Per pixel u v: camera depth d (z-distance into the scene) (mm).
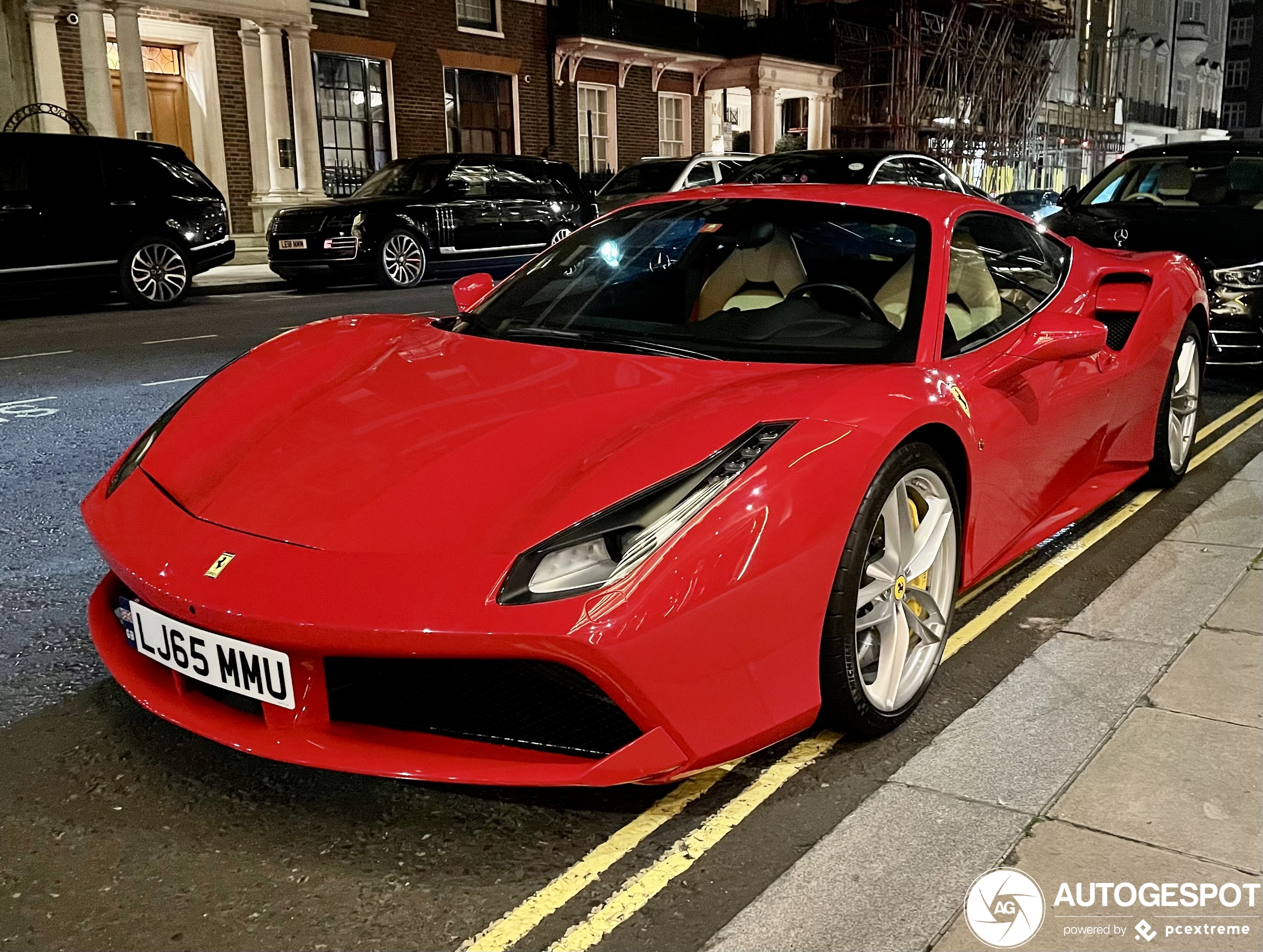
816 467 2152
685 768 2020
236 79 16438
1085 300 3691
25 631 3076
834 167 10016
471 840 2088
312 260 12664
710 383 2488
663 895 1918
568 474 2117
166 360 7812
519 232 14312
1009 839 2062
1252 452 5137
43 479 4652
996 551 2998
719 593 1971
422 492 2127
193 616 2039
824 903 1885
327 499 2158
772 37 24766
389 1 18688
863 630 2428
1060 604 3295
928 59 31281
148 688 2293
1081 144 40375
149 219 11258
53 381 6988
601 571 1931
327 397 2598
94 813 2176
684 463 2092
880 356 2672
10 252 10383
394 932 1824
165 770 2342
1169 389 4199
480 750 2061
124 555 2199
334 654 1945
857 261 2969
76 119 13875
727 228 3162
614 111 23281
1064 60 40219
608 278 3189
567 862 2020
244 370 2869
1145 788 2230
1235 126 63875
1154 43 46969
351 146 18609
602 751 2037
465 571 1929
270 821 2146
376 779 2309
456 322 3271
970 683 2758
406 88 19234
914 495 2580
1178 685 2709
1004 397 2885
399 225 13102
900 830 2100
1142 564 3617
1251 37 62531
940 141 31422
